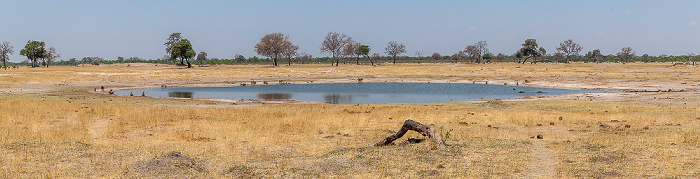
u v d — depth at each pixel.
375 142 16.16
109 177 9.80
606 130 18.52
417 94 55.34
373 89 62.94
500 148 13.22
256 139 16.41
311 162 11.87
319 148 14.80
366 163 11.50
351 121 22.20
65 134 15.85
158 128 19.23
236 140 16.14
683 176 9.83
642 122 21.06
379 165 11.22
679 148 12.77
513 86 66.25
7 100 35.41
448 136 14.38
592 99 41.88
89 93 50.03
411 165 11.17
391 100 48.22
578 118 23.70
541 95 50.12
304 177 10.28
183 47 141.38
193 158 11.77
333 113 27.11
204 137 16.66
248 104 37.50
